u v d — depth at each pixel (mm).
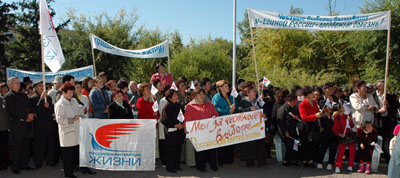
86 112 7367
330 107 7262
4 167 7555
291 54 20641
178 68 24500
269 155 9008
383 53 13062
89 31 20922
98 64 19812
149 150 6742
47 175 7074
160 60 25438
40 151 7582
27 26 20656
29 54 20188
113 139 6738
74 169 7395
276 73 16344
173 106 7242
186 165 8133
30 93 9234
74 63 19875
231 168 7859
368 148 7289
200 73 24031
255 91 7898
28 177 6914
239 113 7438
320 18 8133
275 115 8273
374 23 8086
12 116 7117
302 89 8258
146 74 25406
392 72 13266
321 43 20281
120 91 7156
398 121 8883
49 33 7328
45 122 7516
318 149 7805
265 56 21172
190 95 8898
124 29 22297
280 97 8328
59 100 6602
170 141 7227
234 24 8258
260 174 7305
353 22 8133
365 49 13836
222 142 7309
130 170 7070
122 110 7184
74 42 20469
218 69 25156
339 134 7352
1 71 20672
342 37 19703
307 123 7719
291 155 7887
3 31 21000
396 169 4785
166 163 7406
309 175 7195
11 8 20391
